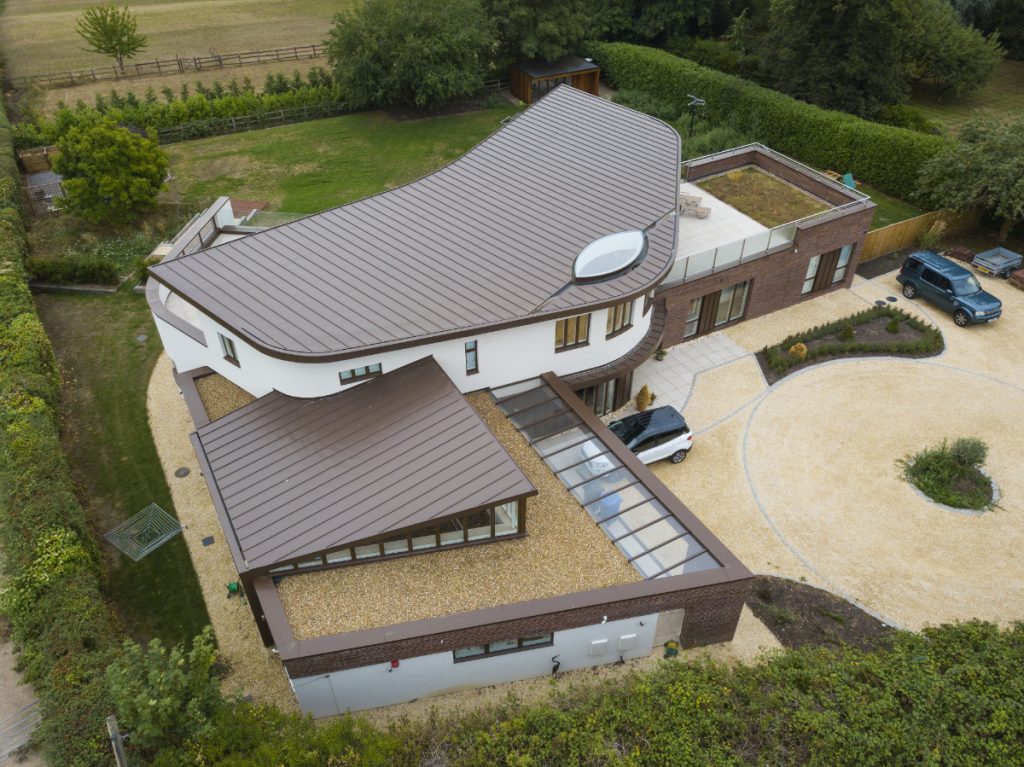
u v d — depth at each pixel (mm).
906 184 41906
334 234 26328
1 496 22234
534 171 30750
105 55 66688
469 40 52219
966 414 28484
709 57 60062
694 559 19297
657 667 18984
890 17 45156
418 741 15945
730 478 25969
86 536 22031
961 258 37406
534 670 19719
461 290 23875
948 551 23281
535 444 22781
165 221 42094
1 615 20281
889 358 31391
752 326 33375
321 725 18750
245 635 21031
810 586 22281
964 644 17781
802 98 50906
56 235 40469
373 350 21406
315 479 20062
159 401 29359
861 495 25250
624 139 33000
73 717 16375
